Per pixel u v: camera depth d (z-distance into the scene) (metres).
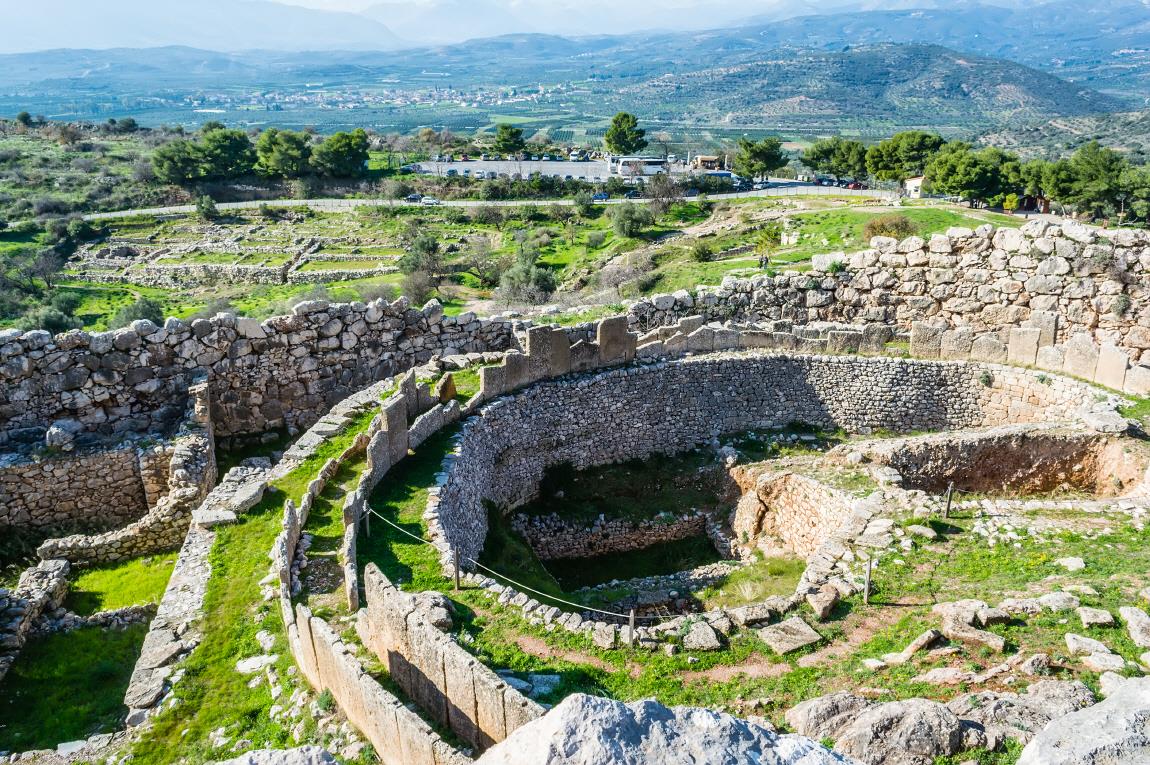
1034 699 11.31
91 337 22.36
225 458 24.27
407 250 119.12
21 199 130.00
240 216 139.12
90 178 150.50
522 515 24.84
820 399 29.31
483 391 24.22
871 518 19.56
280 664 14.03
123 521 21.16
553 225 133.00
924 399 28.95
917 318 30.97
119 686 14.70
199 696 13.48
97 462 20.61
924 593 16.03
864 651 14.10
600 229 127.25
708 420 28.64
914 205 103.38
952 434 24.92
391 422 20.31
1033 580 16.22
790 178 170.88
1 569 19.05
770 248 83.19
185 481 19.78
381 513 18.56
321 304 25.55
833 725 11.27
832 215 95.06
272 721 12.90
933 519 19.12
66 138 175.12
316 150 162.25
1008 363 28.83
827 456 25.00
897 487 21.64
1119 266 27.56
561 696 12.94
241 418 24.83
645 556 25.22
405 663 13.02
